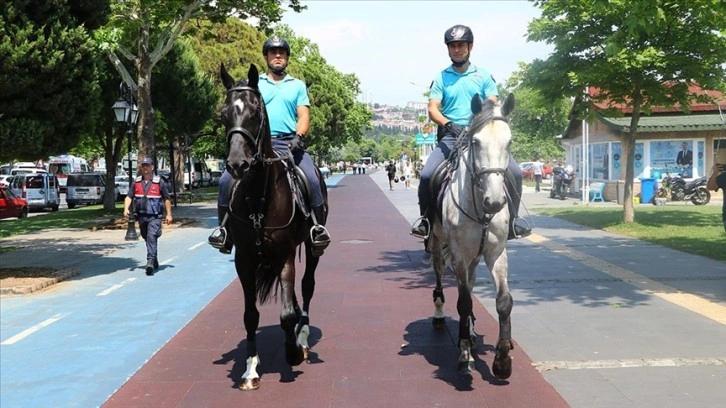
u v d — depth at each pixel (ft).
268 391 19.76
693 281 35.42
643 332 25.20
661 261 42.34
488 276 37.91
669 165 97.35
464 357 20.71
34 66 38.73
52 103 40.29
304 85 22.75
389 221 75.66
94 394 20.26
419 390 19.56
